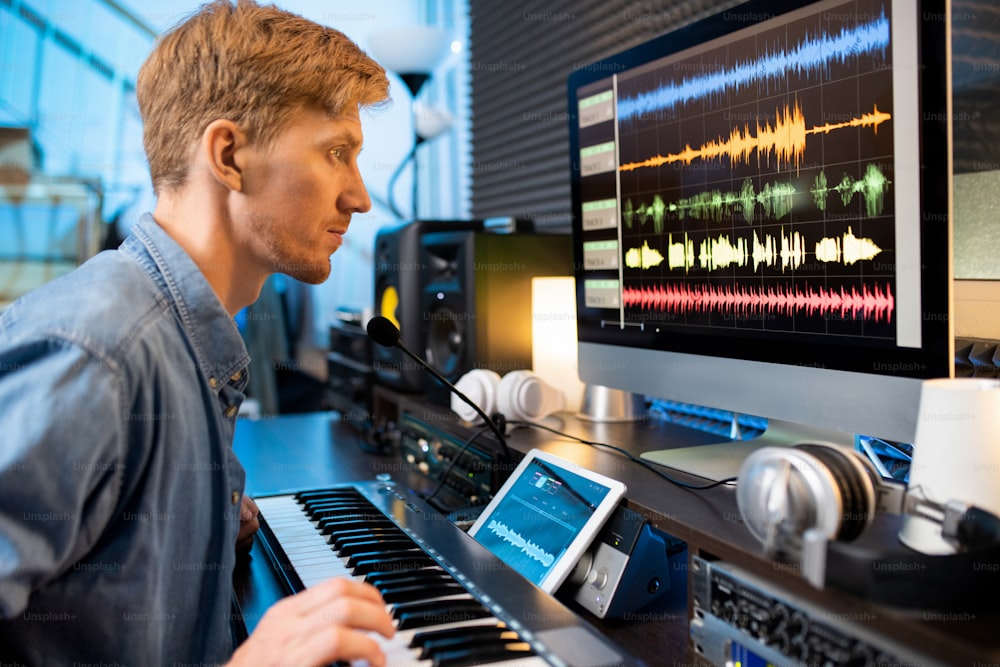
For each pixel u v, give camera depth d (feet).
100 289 2.52
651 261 4.10
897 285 2.81
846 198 3.00
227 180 2.81
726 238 3.60
